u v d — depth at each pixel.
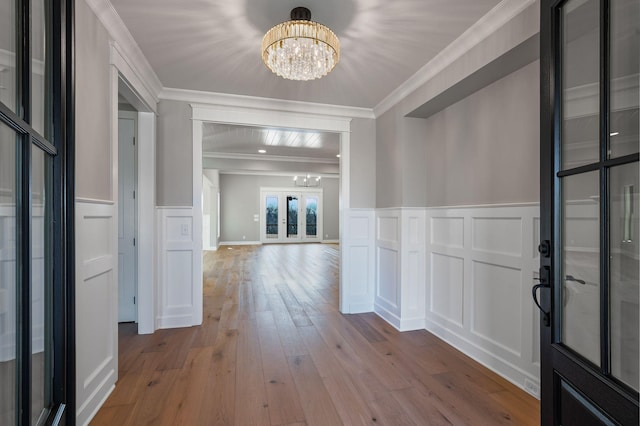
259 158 7.46
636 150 0.93
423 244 3.25
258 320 3.44
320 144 6.22
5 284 0.91
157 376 2.26
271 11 1.95
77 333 1.65
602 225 1.01
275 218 11.72
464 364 2.46
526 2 1.80
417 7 1.90
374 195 3.80
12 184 0.93
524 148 2.13
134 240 3.37
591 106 1.10
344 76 2.86
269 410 1.87
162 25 2.08
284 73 2.21
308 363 2.46
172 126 3.22
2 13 0.90
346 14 1.97
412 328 3.18
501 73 2.24
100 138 1.92
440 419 1.79
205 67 2.69
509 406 1.92
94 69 1.83
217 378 2.23
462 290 2.71
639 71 0.94
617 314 0.98
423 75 2.75
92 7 1.80
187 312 3.27
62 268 1.24
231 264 7.04
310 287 4.94
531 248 2.06
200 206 3.32
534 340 2.05
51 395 1.21
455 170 2.82
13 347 0.94
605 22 1.00
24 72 0.98
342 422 1.76
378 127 3.72
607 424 0.95
